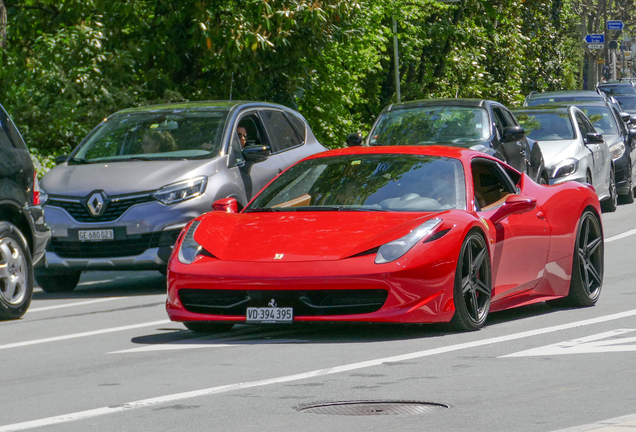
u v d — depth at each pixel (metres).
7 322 23.00
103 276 32.81
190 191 27.73
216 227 19.77
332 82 58.34
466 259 19.06
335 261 18.14
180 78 48.62
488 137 36.16
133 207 27.38
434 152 21.38
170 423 12.51
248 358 16.97
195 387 14.69
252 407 13.25
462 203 19.94
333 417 12.55
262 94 48.50
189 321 20.03
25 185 24.09
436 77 91.06
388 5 67.88
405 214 19.39
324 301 18.09
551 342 17.67
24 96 44.31
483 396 13.54
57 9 49.56
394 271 17.92
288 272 18.11
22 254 23.66
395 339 18.39
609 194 48.78
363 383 14.59
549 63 121.94
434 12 84.00
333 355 16.94
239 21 43.38
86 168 29.03
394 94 85.44
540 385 14.16
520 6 100.31
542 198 22.08
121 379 15.56
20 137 24.50
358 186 20.58
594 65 162.25
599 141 46.69
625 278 26.83
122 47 46.75
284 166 31.30
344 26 49.25
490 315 21.61
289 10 44.00
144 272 33.53
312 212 19.92
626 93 99.75
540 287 21.59
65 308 25.27
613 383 14.15
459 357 16.44
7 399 14.39
